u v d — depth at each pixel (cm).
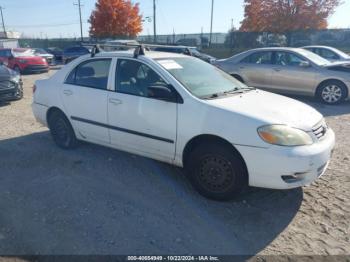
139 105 393
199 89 379
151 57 409
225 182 345
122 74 421
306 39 2853
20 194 375
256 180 328
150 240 293
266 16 2725
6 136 591
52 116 515
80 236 297
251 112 334
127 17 3384
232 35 3067
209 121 341
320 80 864
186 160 375
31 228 310
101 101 433
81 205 350
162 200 361
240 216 331
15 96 898
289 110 356
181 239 294
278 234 302
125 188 388
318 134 339
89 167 447
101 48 493
